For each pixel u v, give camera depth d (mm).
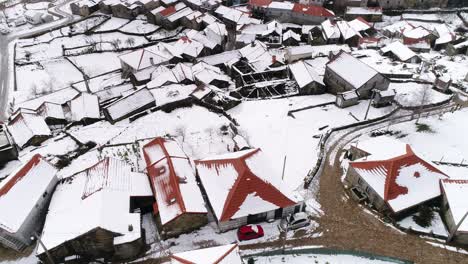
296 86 80375
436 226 46406
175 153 53656
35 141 66875
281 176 51062
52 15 137250
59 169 58156
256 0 129000
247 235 44938
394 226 46906
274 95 79125
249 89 79938
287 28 119062
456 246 44406
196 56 102062
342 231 46375
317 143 61656
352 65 74750
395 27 115312
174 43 111938
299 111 71188
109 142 64438
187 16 125312
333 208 49531
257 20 122250
